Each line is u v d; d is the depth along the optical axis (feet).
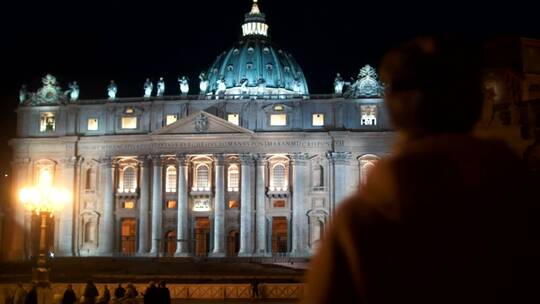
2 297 184.96
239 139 411.34
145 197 419.33
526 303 12.07
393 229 12.26
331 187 411.34
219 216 410.93
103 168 428.56
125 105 430.20
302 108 419.13
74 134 431.84
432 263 12.12
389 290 12.11
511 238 12.20
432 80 13.15
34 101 440.45
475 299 12.05
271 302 213.87
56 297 184.65
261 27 568.82
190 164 419.74
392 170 12.67
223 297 222.89
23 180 434.30
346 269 12.41
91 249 424.46
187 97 425.69
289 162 416.87
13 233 428.15
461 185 12.41
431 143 12.98
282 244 417.49
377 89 416.67
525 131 74.38
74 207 427.74
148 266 346.95
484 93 13.60
